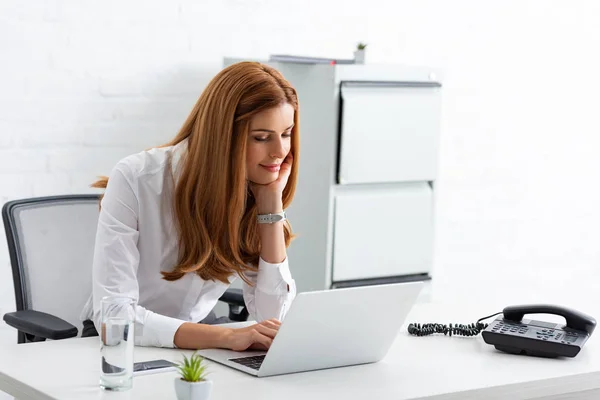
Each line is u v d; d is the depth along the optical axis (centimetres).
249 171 229
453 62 486
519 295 529
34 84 370
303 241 391
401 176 396
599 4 532
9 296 373
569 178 537
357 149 381
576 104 533
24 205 271
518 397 194
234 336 208
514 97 511
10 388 184
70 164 381
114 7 385
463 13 486
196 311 248
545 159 527
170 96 404
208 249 226
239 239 239
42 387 176
